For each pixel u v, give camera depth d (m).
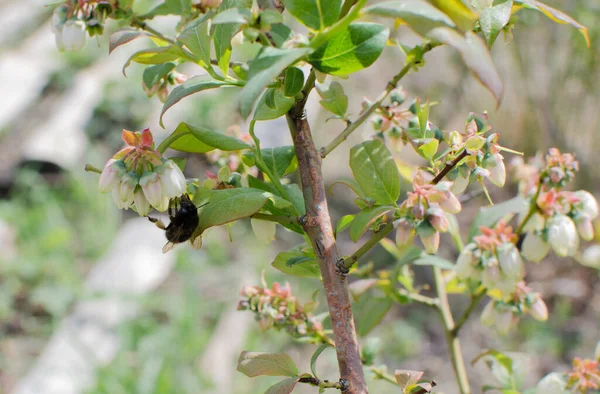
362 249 0.54
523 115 1.92
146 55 0.54
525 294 0.62
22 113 1.91
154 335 1.22
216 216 0.54
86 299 1.31
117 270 1.42
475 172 0.55
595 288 1.56
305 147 0.54
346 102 0.58
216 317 1.38
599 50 1.72
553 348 1.41
